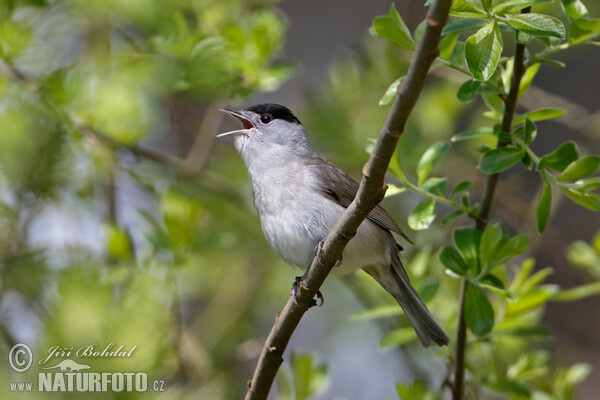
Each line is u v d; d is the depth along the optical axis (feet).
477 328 25.40
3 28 30.94
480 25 21.76
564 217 54.80
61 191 33.14
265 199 31.40
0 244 32.12
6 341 30.48
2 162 30.14
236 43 34.78
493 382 28.66
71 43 34.73
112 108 31.86
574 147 23.85
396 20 24.06
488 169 23.85
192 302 49.83
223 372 41.16
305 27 57.16
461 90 24.38
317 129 41.32
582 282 51.26
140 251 33.78
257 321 47.57
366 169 19.97
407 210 43.83
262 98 54.54
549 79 55.88
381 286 32.94
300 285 23.76
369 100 41.32
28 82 31.55
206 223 39.68
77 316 25.57
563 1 24.82
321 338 48.24
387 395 46.52
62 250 33.37
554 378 34.58
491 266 25.35
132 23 36.65
